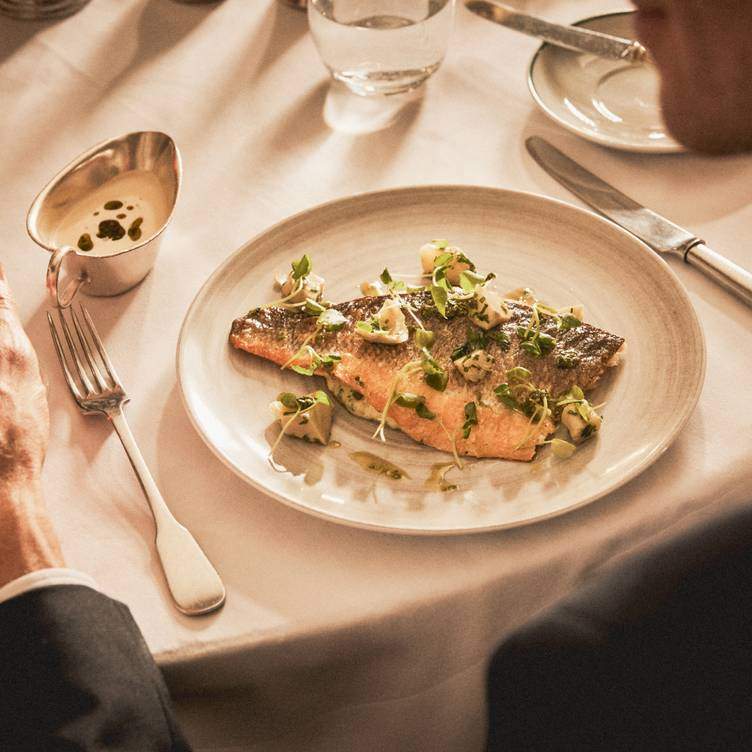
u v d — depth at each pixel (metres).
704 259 1.09
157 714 0.93
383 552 0.97
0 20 1.34
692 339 1.03
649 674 1.03
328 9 1.21
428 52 1.20
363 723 1.00
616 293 1.07
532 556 0.97
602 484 0.97
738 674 1.04
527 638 1.04
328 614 0.95
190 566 0.96
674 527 1.01
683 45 1.09
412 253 1.11
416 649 0.97
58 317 1.10
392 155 1.20
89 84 1.28
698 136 1.10
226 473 1.01
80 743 0.92
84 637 0.94
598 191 1.15
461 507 0.97
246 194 1.18
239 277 1.09
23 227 1.17
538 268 1.09
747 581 1.04
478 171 1.18
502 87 1.25
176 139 1.22
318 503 0.98
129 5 1.35
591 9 1.33
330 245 1.11
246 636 0.95
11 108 1.26
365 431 1.02
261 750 1.01
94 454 1.02
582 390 1.02
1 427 1.00
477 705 1.02
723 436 1.01
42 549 0.97
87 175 1.14
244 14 1.33
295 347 1.05
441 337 1.04
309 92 1.26
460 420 1.01
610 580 1.04
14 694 0.93
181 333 1.05
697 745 1.03
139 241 1.12
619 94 1.22
